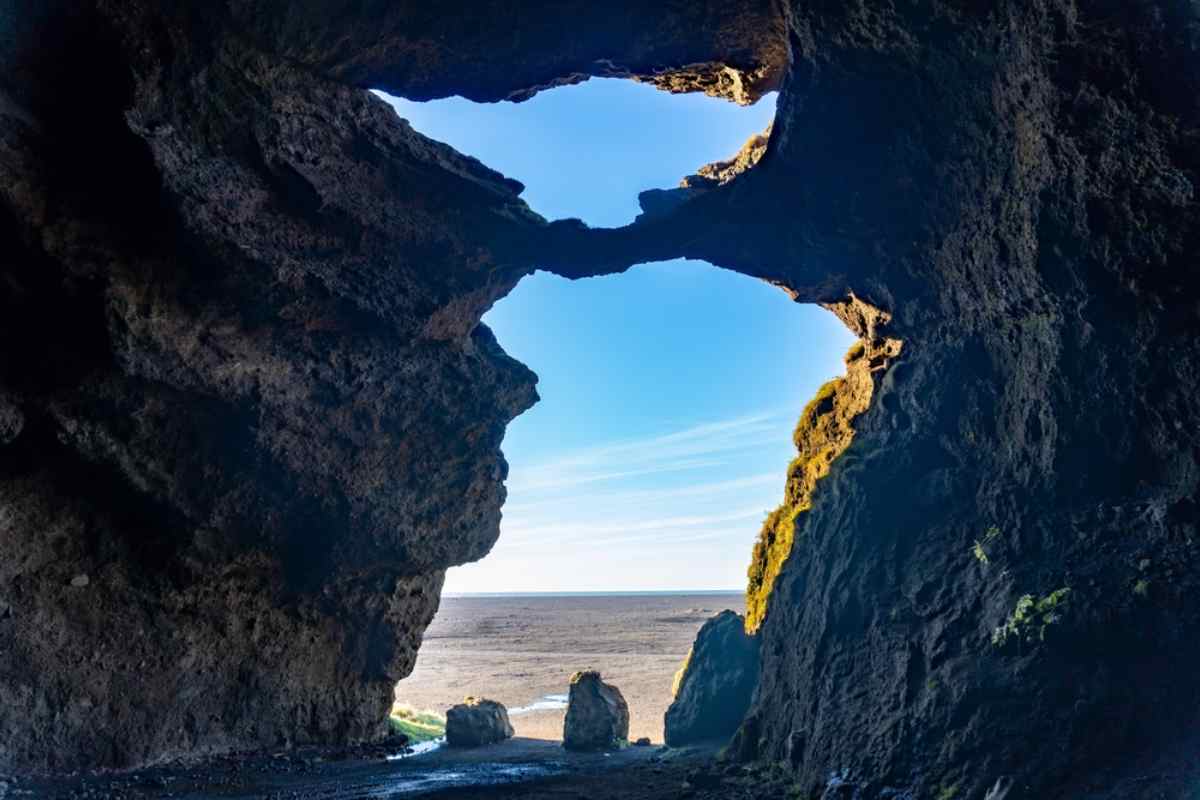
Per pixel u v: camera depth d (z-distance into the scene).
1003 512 12.30
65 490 16.19
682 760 18.06
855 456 15.87
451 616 190.12
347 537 19.89
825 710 13.27
